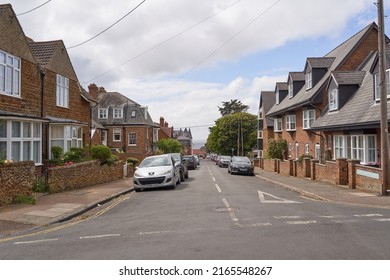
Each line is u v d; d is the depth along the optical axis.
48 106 19.58
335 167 17.75
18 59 16.73
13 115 14.74
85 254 6.06
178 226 8.12
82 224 9.03
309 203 11.76
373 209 10.45
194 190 15.99
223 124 69.88
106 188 17.16
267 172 31.53
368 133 17.55
